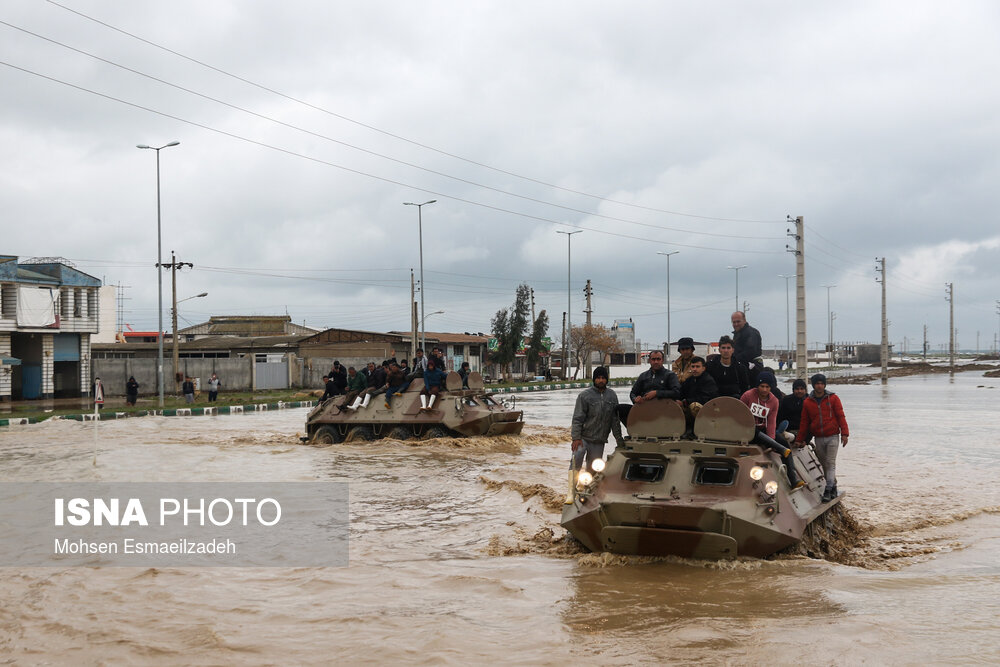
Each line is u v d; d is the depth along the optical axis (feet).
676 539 30.91
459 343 260.01
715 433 34.12
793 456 36.19
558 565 31.96
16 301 150.82
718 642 22.79
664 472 33.42
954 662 21.12
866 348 557.33
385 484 53.01
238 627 24.73
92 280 168.04
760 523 30.55
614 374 313.53
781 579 29.17
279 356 217.15
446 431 78.13
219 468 60.44
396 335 227.20
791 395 42.96
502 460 65.16
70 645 23.35
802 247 136.26
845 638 22.95
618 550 32.37
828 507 36.50
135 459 65.92
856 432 87.35
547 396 179.11
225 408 132.57
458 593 28.25
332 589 28.89
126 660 22.16
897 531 39.60
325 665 21.62
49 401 154.20
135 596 28.14
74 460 65.41
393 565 32.30
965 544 36.14
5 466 61.62
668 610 25.81
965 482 54.19
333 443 79.25
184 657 22.34
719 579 29.32
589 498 33.37
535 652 22.26
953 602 26.50
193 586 29.37
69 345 165.89
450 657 21.98
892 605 26.22
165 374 179.93
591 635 23.58
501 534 37.88
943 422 99.76
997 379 257.55
